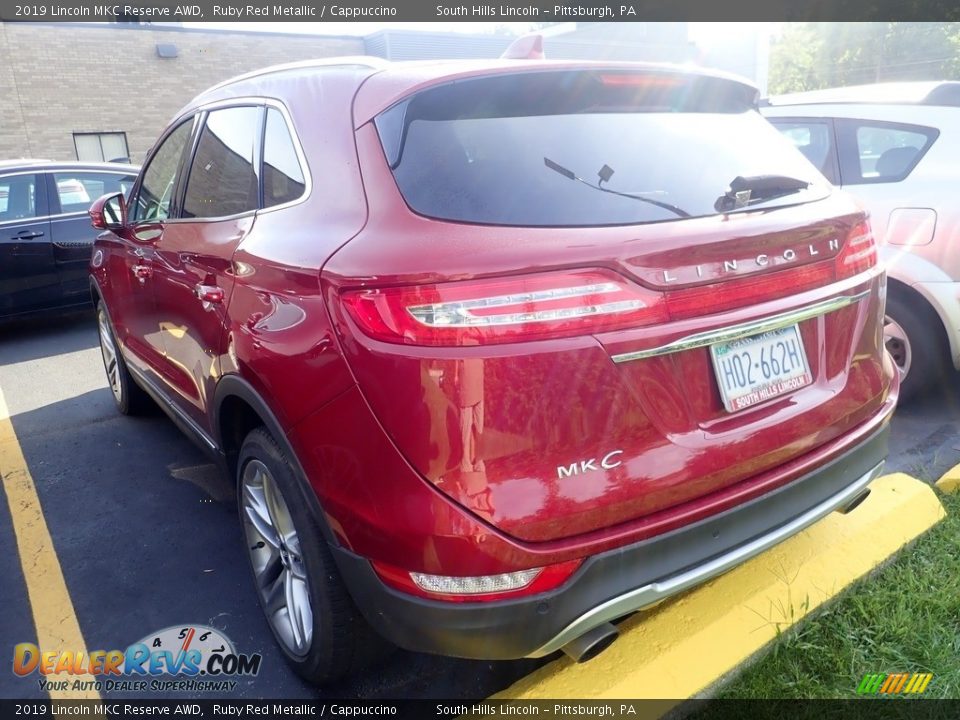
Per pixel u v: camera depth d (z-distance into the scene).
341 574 1.95
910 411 4.15
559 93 2.10
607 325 1.72
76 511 3.49
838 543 2.71
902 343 4.01
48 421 4.70
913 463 3.56
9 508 3.54
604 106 2.14
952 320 3.78
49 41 16.70
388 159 1.95
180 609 2.76
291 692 2.36
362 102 2.11
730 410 1.94
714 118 2.35
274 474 2.18
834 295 2.16
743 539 1.97
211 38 18.36
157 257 3.15
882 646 2.34
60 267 7.01
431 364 1.65
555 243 1.71
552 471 1.71
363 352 1.73
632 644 2.28
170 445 4.23
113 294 4.05
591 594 1.77
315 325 1.87
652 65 2.28
